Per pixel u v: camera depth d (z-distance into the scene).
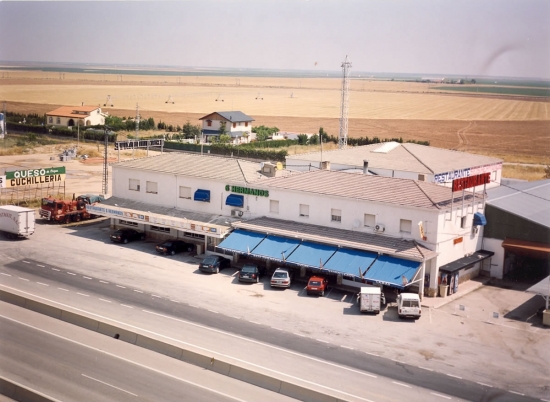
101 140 156.88
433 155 78.19
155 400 34.28
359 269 50.75
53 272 56.19
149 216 64.94
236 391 35.72
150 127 181.75
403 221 53.47
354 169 72.56
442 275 52.41
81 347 41.38
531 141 160.62
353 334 43.88
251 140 165.75
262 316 46.91
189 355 39.72
